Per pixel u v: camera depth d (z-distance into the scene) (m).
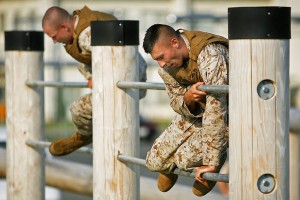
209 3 61.94
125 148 10.97
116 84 10.88
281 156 7.95
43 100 14.40
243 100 7.92
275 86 7.88
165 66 9.46
